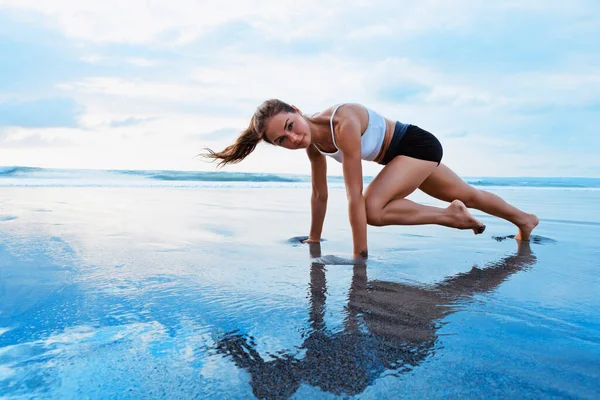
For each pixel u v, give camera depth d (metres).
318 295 2.10
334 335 1.62
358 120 2.96
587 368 1.37
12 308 1.86
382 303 1.99
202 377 1.30
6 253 2.87
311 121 3.04
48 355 1.43
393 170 3.12
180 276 2.40
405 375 1.32
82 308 1.87
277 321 1.75
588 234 4.14
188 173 16.03
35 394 1.21
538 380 1.29
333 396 1.20
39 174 14.36
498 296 2.12
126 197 7.46
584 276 2.52
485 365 1.39
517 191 12.48
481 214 5.80
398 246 3.44
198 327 1.68
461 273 2.57
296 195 8.96
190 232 3.90
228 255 2.98
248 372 1.33
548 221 5.08
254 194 9.12
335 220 5.05
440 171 3.45
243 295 2.08
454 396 1.20
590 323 1.76
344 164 2.97
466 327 1.70
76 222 4.28
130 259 2.78
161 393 1.21
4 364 1.37
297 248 3.31
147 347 1.50
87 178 14.52
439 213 3.16
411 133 3.20
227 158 3.17
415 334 1.63
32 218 4.47
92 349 1.48
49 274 2.39
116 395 1.21
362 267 2.70
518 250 3.31
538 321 1.77
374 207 3.02
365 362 1.41
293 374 1.32
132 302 1.95
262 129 2.84
